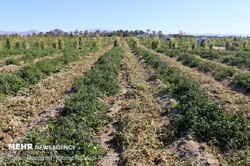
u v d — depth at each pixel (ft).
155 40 194.59
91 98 46.65
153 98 53.57
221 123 35.29
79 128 34.76
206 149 31.60
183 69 88.43
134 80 67.97
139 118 40.34
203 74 83.82
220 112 38.68
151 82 69.72
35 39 226.99
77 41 175.73
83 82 60.44
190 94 47.11
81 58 120.06
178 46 198.70
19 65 94.79
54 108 48.26
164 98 52.90
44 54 126.11
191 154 30.73
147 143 33.76
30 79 64.34
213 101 46.26
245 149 31.24
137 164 28.60
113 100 52.24
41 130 35.99
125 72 82.89
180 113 40.86
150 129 37.55
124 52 154.20
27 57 109.91
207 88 61.11
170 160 29.91
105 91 56.70
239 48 178.09
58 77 71.26
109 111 46.01
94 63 103.86
